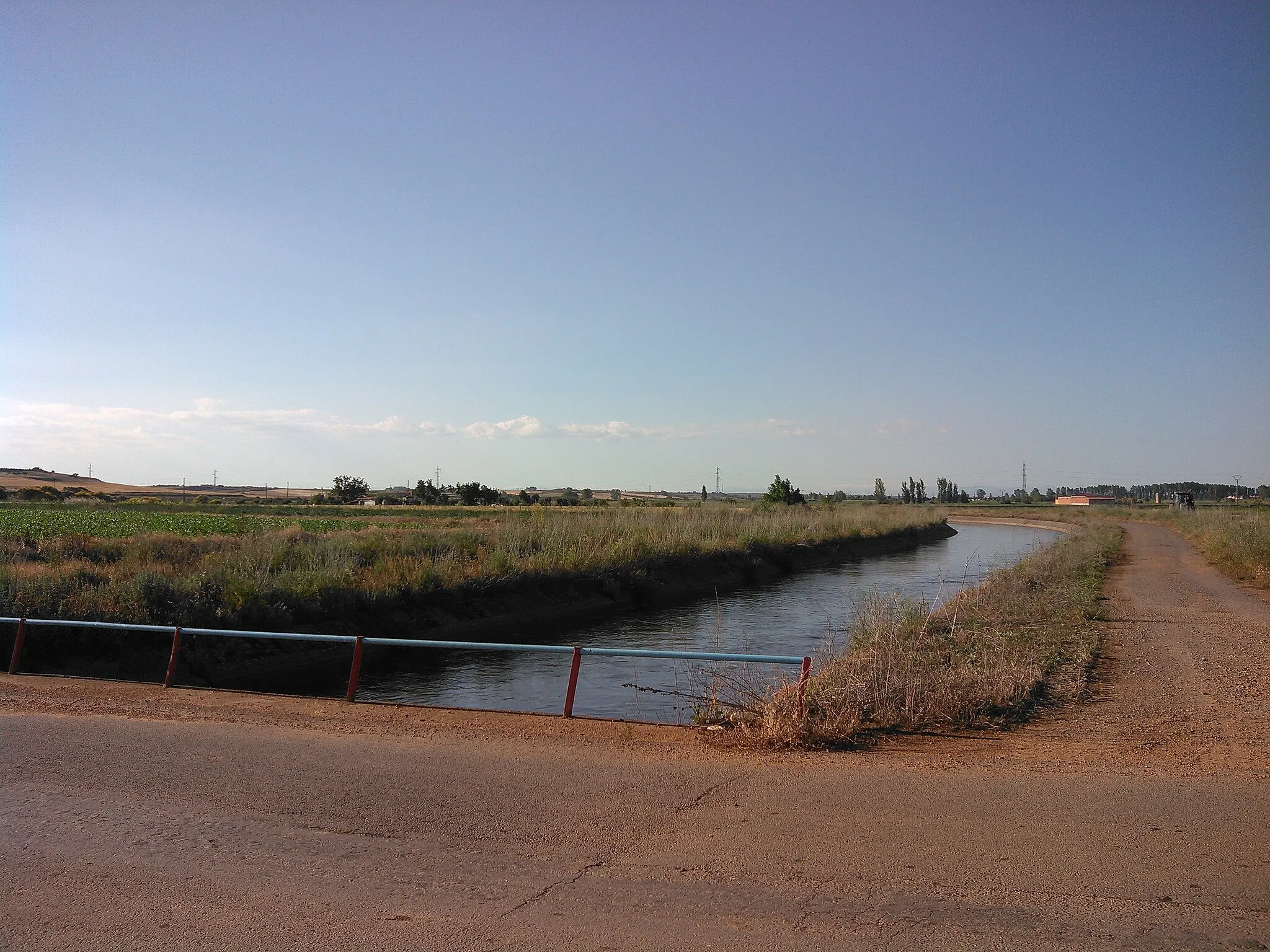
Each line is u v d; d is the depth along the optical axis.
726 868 5.90
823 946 4.75
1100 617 18.81
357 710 11.49
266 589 21.19
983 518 112.88
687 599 31.47
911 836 6.43
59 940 4.93
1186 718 10.30
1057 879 5.58
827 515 57.75
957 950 4.68
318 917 5.21
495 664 19.53
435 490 121.00
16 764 8.72
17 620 14.67
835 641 19.64
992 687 11.16
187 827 6.82
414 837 6.59
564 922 5.11
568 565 29.52
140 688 13.19
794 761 8.73
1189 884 5.47
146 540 29.73
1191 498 94.44
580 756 9.05
